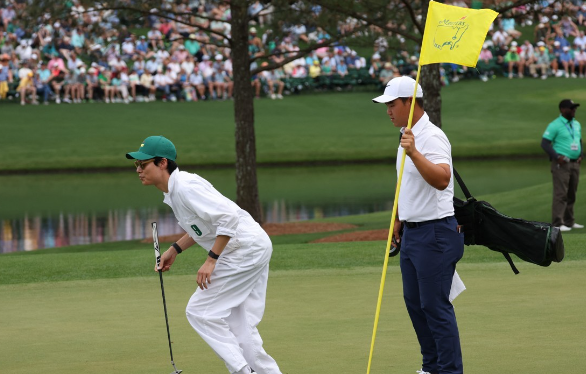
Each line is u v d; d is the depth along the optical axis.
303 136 120.31
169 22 135.00
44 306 24.80
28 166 104.81
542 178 90.25
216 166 106.75
